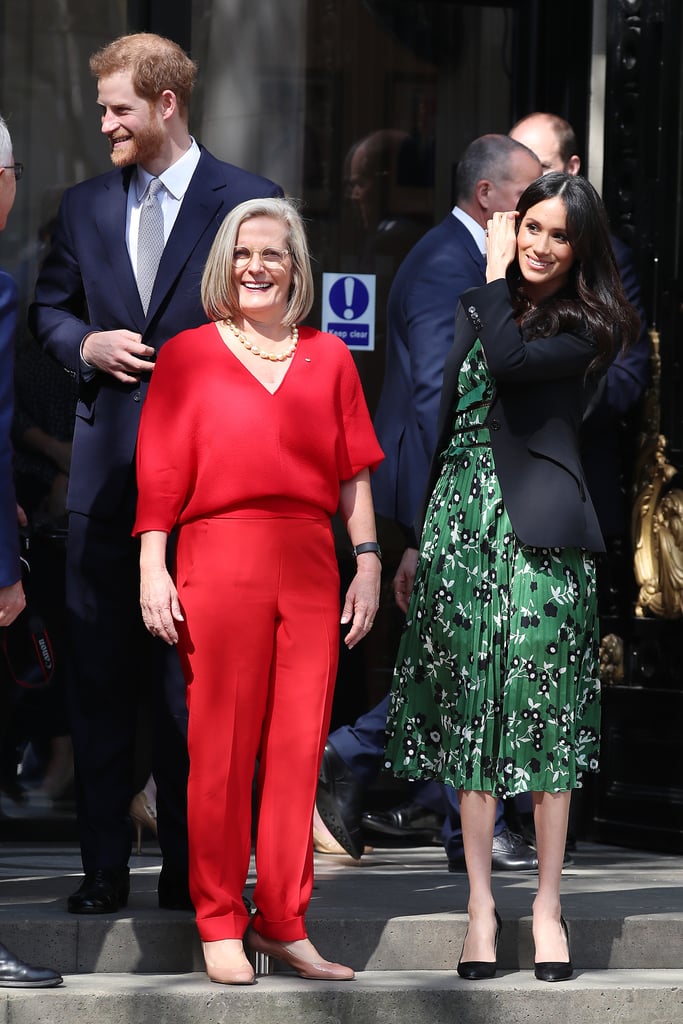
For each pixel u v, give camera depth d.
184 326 16.61
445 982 15.76
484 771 15.71
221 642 15.35
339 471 16.05
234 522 15.40
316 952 15.85
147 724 21.47
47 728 21.44
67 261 17.17
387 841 21.88
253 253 15.51
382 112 22.89
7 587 14.93
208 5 22.20
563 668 15.69
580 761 16.02
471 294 15.88
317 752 15.59
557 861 16.02
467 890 18.19
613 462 21.53
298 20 22.58
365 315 22.88
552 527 15.55
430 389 19.31
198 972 16.02
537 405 15.91
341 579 22.44
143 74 16.39
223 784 15.40
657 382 21.83
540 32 23.19
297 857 15.65
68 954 15.88
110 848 16.61
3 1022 14.77
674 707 21.31
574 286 16.17
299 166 22.67
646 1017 15.77
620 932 16.67
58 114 21.75
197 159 16.86
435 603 16.12
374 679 22.53
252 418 15.37
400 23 22.88
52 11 21.66
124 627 16.72
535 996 15.55
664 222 21.88
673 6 21.91
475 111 23.14
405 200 22.97
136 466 16.38
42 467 21.44
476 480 16.05
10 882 18.23
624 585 22.14
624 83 22.41
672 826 21.25
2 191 15.27
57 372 21.52
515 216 16.16
